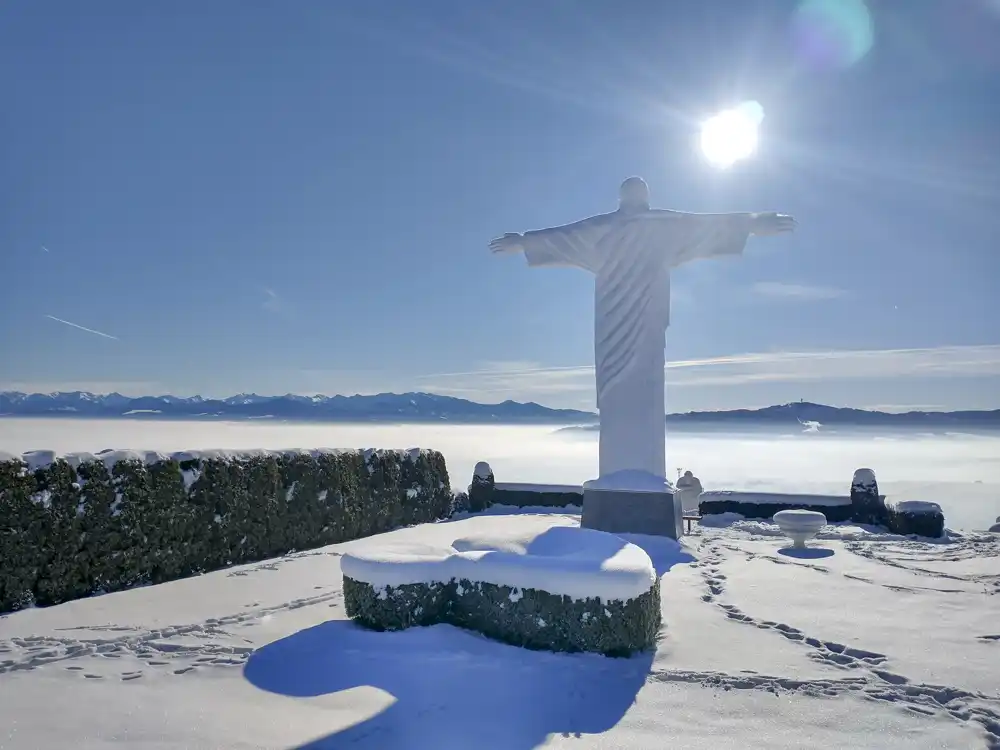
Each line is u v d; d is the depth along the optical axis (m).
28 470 8.55
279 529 12.33
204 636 7.07
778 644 6.91
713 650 6.67
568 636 6.42
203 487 10.90
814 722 5.05
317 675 5.84
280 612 8.04
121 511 9.59
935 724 5.04
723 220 13.26
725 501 18.08
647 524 13.17
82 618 7.83
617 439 13.84
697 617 7.92
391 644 6.49
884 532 15.59
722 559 11.88
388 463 15.70
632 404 13.76
